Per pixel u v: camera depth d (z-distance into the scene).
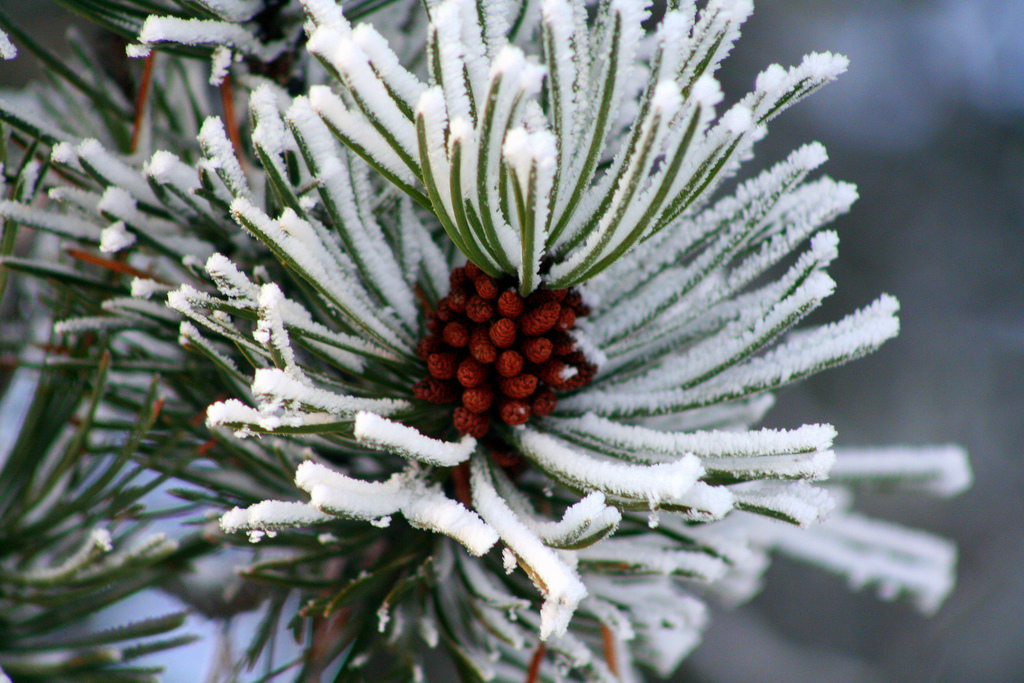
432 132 0.39
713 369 0.42
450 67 0.39
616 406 0.43
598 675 0.44
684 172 0.40
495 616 0.44
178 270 0.46
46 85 0.50
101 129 0.48
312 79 0.45
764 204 0.42
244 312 0.42
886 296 0.42
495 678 0.47
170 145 0.48
